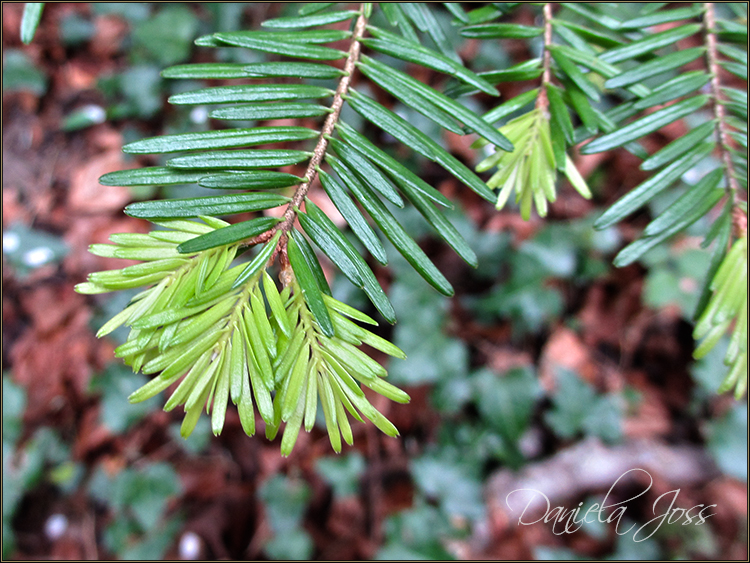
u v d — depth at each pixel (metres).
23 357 0.53
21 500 0.50
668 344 0.50
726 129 0.17
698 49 0.17
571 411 0.49
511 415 0.49
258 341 0.15
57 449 0.51
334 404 0.15
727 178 0.16
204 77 0.16
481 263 0.53
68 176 0.60
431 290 0.52
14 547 0.49
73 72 0.64
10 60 0.61
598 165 0.53
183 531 0.49
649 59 0.17
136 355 0.15
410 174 0.16
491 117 0.17
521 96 0.17
